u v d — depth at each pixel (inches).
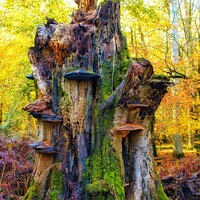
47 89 147.7
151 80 134.0
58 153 139.8
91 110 138.2
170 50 445.7
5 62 482.6
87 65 139.6
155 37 439.2
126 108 135.2
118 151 134.6
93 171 132.0
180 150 472.4
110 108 135.5
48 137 144.3
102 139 134.5
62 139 139.3
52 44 143.5
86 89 138.5
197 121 354.3
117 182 129.2
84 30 143.3
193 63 355.9
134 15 442.6
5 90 500.1
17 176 209.9
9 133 374.3
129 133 141.1
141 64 133.0
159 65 351.6
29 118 468.1
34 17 470.3
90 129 137.3
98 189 127.0
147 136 141.9
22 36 500.4
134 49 398.0
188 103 332.2
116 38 147.0
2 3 479.5
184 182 203.2
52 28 153.2
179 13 470.3
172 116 382.3
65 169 136.9
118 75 141.5
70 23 159.0
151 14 444.1
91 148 135.9
